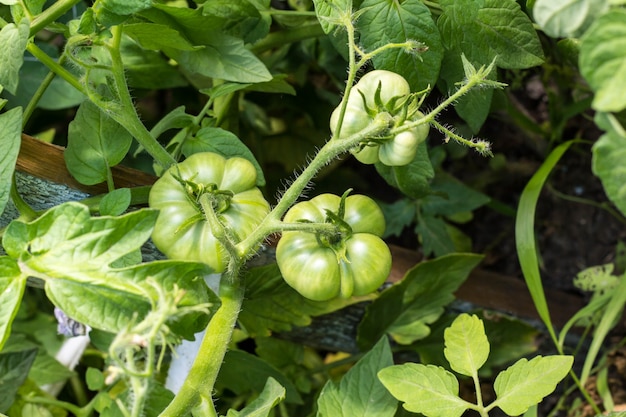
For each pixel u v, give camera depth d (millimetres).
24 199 746
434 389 670
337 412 699
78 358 965
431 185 983
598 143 524
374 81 651
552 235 1045
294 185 655
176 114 786
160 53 936
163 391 740
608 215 1023
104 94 728
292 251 677
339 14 645
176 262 604
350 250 676
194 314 624
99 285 604
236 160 696
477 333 679
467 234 1080
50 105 934
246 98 1022
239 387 876
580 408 947
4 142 646
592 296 970
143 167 971
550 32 539
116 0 649
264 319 844
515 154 1091
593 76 511
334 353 1028
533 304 928
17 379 828
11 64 643
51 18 671
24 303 994
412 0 703
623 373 953
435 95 1025
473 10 716
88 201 727
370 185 1112
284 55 974
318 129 1072
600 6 529
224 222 675
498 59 736
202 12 715
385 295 843
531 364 670
